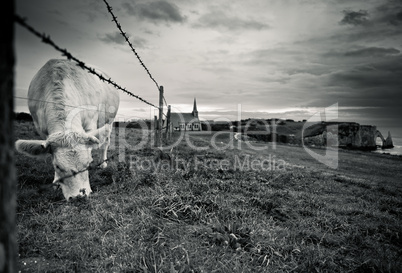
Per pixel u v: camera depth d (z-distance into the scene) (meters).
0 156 0.98
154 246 3.73
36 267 3.28
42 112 5.99
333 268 3.96
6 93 0.99
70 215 4.49
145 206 5.04
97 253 3.62
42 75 6.35
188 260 3.30
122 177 6.73
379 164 25.31
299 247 4.31
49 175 6.66
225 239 4.12
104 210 4.70
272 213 5.87
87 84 7.05
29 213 4.59
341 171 17.95
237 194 6.66
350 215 6.69
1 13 0.94
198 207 5.13
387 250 4.70
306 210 6.33
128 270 3.27
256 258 3.83
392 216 7.04
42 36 1.67
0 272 1.00
